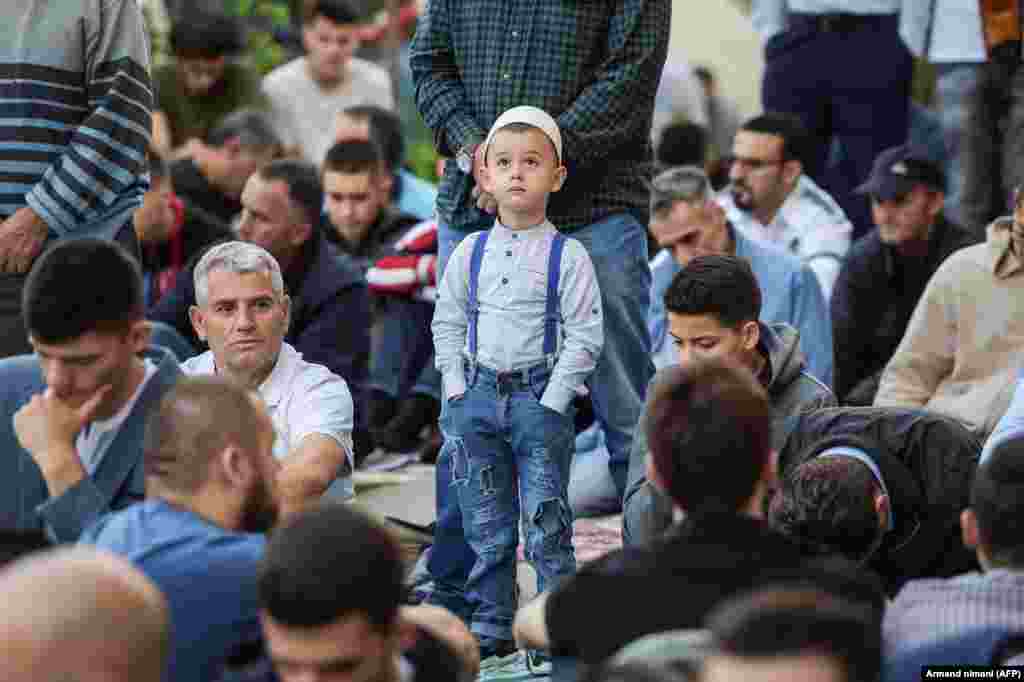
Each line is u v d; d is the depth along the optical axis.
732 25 36.78
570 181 14.42
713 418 9.34
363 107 25.09
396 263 21.67
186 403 9.91
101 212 14.96
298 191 19.62
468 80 14.88
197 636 9.45
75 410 11.08
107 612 7.70
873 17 24.38
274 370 13.74
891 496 12.73
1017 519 9.77
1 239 14.61
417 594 14.63
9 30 14.83
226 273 13.52
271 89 29.75
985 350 16.95
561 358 13.51
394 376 21.78
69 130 15.01
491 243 13.71
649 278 15.27
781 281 19.23
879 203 20.28
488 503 13.72
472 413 13.65
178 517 9.78
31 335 10.95
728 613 7.24
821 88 24.77
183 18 28.70
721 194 23.06
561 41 14.56
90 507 10.84
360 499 18.45
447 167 15.09
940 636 9.43
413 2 35.69
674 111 31.59
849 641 7.07
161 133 26.92
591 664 9.23
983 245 17.11
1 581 7.84
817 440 13.25
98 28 14.93
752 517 9.40
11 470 11.48
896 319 20.62
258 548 9.62
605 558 9.48
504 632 13.68
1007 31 23.02
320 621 8.30
